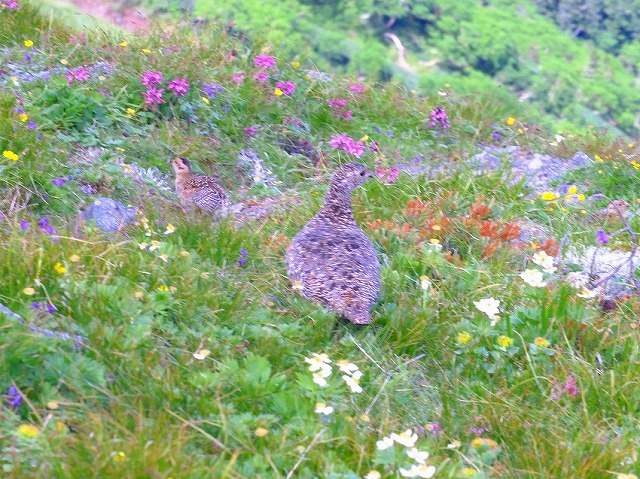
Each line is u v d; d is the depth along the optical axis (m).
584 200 10.09
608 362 6.30
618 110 38.75
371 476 4.44
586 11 42.72
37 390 4.74
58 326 5.21
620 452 4.97
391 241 7.87
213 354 5.49
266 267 7.10
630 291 7.66
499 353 6.14
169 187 8.97
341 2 39.84
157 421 4.55
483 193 9.36
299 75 12.04
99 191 8.25
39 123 8.95
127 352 5.12
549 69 39.22
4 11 12.07
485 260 7.81
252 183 9.58
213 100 10.56
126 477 4.04
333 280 6.46
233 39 12.62
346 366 5.36
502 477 4.82
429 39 39.78
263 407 5.10
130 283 5.93
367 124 11.76
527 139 12.66
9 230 6.48
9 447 4.27
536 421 5.37
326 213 7.20
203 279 6.41
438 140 11.98
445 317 6.61
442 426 5.43
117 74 10.41
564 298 6.52
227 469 4.23
